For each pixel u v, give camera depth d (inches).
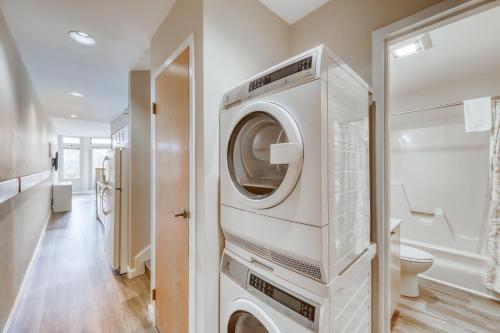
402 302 77.0
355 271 37.3
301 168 29.4
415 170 107.3
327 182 28.8
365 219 42.8
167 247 60.9
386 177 47.3
